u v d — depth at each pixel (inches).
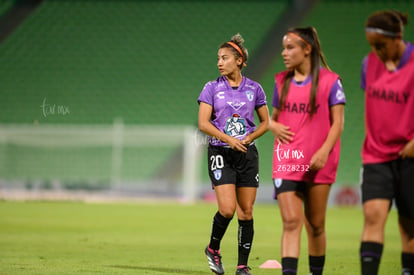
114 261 1005.2
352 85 3491.6
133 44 3865.7
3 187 3051.2
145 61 3769.7
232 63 852.0
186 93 3609.7
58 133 3282.5
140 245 1254.9
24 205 2464.3
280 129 664.4
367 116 614.2
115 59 3782.0
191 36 3882.9
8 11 4047.7
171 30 3922.2
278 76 679.7
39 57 3786.9
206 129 840.9
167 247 1226.6
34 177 3272.6
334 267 959.0
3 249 1146.7
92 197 3041.3
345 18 3806.6
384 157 599.2
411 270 615.8
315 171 655.1
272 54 3676.2
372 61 615.5
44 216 1963.6
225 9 3996.1
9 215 1977.1
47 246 1203.2
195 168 3085.6
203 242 1327.5
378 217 592.4
